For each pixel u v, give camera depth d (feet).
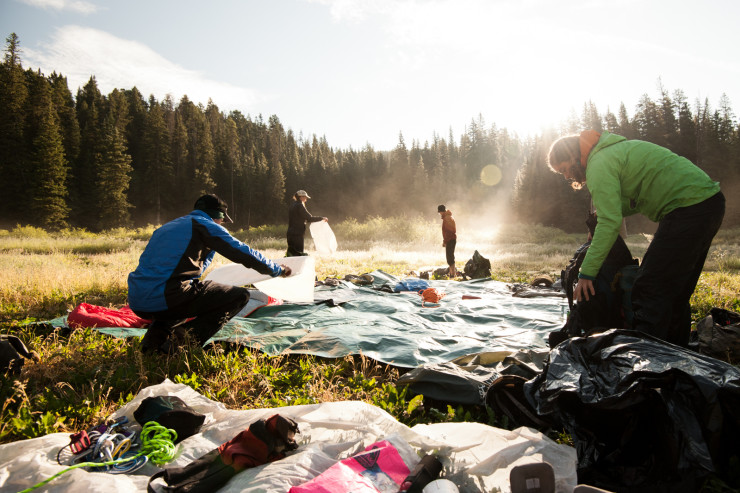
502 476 5.78
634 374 6.16
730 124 190.49
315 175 296.71
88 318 14.82
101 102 305.94
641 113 185.06
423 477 5.47
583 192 175.94
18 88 181.37
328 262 41.50
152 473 6.18
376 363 11.94
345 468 5.43
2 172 167.22
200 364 11.37
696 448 5.37
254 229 113.39
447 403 9.19
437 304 19.45
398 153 317.22
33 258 39.83
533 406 7.07
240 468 5.82
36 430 7.93
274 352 12.75
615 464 5.99
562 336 11.77
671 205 9.07
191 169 256.11
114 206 193.06
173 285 12.03
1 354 10.27
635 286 9.50
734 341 10.41
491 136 369.91
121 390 10.17
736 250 57.00
